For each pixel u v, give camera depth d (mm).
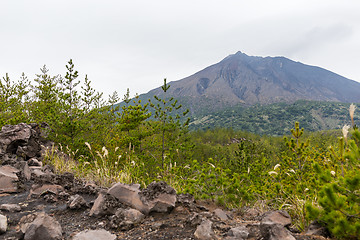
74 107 13555
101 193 4703
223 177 5430
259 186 6305
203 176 5641
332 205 3326
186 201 4758
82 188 6090
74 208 4750
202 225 3396
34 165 8320
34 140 9445
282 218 3764
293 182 5949
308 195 5125
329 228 3398
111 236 3406
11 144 8703
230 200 5363
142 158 10430
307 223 3963
